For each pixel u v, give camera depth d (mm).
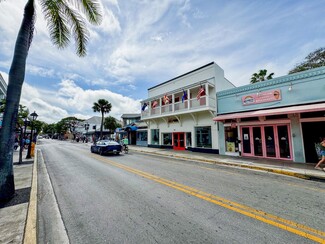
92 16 7465
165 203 4211
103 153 14367
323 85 8828
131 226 3174
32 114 12812
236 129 12602
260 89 11344
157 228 3088
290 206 4008
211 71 15422
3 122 4562
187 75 17766
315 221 3301
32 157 12969
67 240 2789
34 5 5574
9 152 4570
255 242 2648
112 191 5160
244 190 5176
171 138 18875
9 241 2678
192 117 16172
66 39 7559
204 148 14836
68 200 4512
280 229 3018
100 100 32500
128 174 7340
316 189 5316
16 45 4973
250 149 11688
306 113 9367
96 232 3004
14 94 4766
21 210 3830
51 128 81562
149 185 5719
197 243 2633
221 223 3236
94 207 4047
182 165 9578
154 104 19453
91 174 7445
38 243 2713
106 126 44719
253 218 3430
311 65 19094
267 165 8773
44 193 5094
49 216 3650
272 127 10727
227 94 13320
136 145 25672
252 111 11562
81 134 56094
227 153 13008
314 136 9141
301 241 2676
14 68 4844
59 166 9555
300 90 9586
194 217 3484
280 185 5730
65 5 6797
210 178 6629
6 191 4375
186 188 5359
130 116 39938
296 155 9609
